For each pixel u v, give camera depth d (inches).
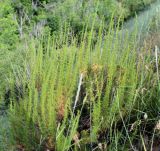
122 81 100.0
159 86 102.3
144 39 129.6
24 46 165.5
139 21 232.4
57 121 102.6
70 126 98.1
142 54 115.0
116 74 107.6
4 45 182.9
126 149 97.7
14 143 105.4
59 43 131.0
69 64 105.8
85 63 107.7
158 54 119.6
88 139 97.1
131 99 100.7
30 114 102.0
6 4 229.9
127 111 103.1
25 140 103.0
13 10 230.1
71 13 230.2
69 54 117.1
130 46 112.8
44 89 97.5
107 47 110.8
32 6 249.1
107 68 109.1
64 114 97.4
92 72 108.3
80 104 103.5
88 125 104.4
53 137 99.2
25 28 212.4
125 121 103.7
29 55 138.3
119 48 115.3
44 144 102.3
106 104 100.0
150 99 105.7
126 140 100.8
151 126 104.6
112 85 105.9
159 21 163.6
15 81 128.0
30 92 100.2
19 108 109.7
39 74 113.0
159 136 101.1
